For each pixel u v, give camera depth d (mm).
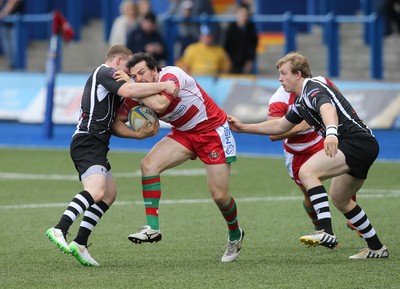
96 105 24609
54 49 59000
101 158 24672
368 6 67875
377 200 36281
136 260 25656
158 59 60656
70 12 77875
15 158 51781
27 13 79688
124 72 24719
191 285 21719
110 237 29562
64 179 43625
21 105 62312
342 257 25688
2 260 25750
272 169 46094
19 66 69625
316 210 24094
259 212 34062
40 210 35094
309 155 28062
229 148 25266
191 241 28703
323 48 68125
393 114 51812
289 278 22453
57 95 60875
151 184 24875
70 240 29531
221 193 25172
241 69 60906
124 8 64062
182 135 25250
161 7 78625
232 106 55875
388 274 22797
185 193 39156
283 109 27766
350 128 24094
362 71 66188
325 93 23984
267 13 72562
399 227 30406
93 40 78625
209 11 65438
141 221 32625
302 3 72500
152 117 24984
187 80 24828
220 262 25172
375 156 24234
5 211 34906
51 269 24234
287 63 24750
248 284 21781
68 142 57938
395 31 65250
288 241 28562
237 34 60500
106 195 24953
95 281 22359
